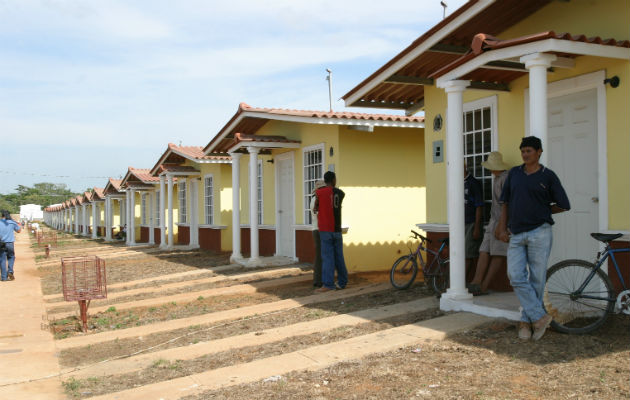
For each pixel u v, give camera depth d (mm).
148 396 4457
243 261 13641
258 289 9977
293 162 13211
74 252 23500
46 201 108750
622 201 5863
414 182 12289
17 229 13836
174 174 20484
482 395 4055
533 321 5211
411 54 7699
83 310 7559
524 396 3994
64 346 6609
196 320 7676
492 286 7480
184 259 17000
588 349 4871
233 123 13562
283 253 13969
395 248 12031
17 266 17562
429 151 8852
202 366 5383
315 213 9609
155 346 6438
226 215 18656
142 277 13367
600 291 5285
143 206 29844
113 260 18422
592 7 6312
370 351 5227
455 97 6488
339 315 7145
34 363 5836
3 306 9625
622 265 5770
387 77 8352
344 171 11477
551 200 5176
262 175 14969
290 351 5660
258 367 4980
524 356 4832
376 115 11453
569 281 5473
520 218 5184
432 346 5324
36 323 8047
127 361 5750
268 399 4250
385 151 11945
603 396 3885
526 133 7039
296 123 12977
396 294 8391
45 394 4789
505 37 7543
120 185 28203
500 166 6734
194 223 21750
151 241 26641
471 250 7477
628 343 4941
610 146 5984
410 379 4492
